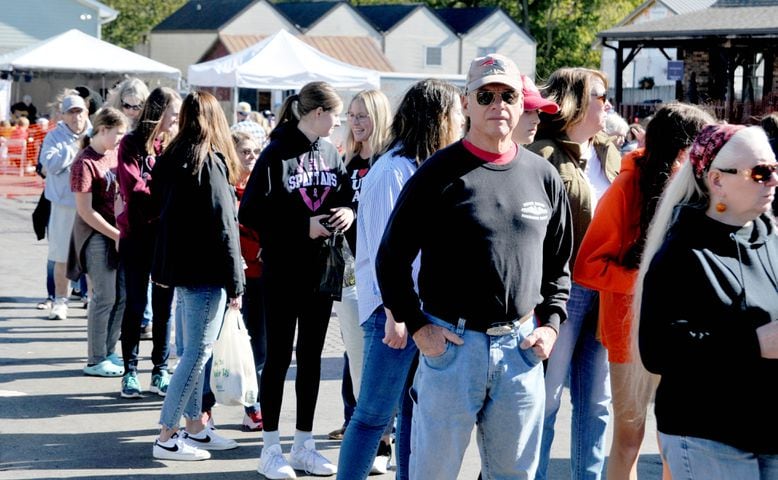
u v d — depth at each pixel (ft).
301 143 41.73
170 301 53.01
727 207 24.72
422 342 28.17
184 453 43.19
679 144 32.48
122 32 561.43
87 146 56.80
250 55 175.63
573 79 35.53
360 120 43.50
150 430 47.37
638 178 33.27
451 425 28.43
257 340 49.47
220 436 45.42
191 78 176.45
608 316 33.86
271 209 41.04
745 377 23.98
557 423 50.14
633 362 29.14
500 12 446.19
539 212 28.50
